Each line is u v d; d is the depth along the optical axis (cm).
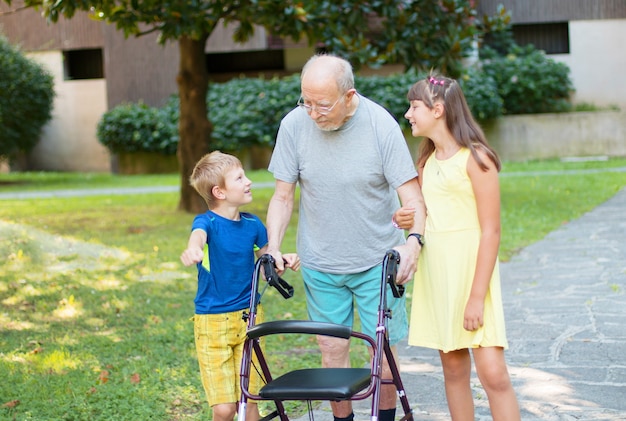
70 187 1981
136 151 2375
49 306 745
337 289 416
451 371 387
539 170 2042
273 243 397
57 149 2522
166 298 778
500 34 2478
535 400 484
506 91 2388
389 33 1184
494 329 368
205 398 498
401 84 2272
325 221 405
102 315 714
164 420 466
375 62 1157
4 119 2077
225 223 390
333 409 410
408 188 393
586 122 2384
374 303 409
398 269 365
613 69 2445
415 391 515
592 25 2444
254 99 2281
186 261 359
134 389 507
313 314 423
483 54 2452
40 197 1720
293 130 406
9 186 2025
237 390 393
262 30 2338
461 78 1248
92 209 1470
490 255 365
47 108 2170
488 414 461
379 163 395
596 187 1628
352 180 396
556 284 805
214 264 388
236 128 2247
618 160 2261
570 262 912
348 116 392
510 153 2405
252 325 359
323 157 397
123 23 1088
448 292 374
